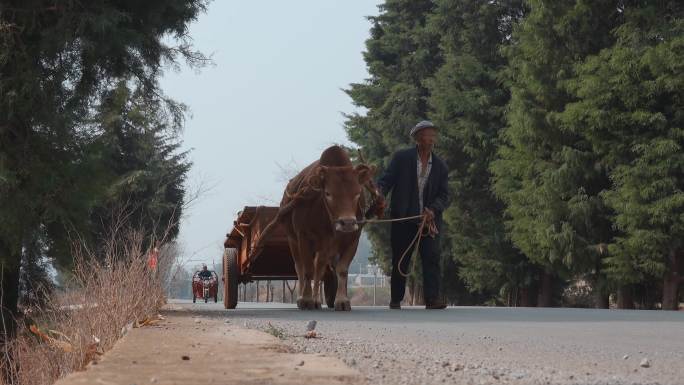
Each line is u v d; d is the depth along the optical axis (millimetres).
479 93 41938
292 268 16469
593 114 30891
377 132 51812
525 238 35094
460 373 4559
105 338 7934
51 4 17953
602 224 33750
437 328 9219
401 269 15102
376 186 13867
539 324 10211
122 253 10656
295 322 9977
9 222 16656
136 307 9406
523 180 35906
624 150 31234
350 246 13383
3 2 17406
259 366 4438
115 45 17562
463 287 46906
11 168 17453
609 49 31688
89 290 8961
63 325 8719
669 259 31469
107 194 19156
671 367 5180
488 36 43594
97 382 3875
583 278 36969
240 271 16672
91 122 19484
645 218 30391
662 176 30031
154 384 3826
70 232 17672
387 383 4062
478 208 42469
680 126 30594
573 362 5457
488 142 41438
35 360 8797
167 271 12734
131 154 41281
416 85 51156
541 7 34312
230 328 7840
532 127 34719
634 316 12484
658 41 31109
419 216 14461
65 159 18391
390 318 11320
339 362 4605
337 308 13375
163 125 20469
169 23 18734
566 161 33219
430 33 49750
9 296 17688
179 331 7301
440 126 43594
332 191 12359
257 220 14625
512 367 5043
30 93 17594
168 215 35562
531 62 35188
